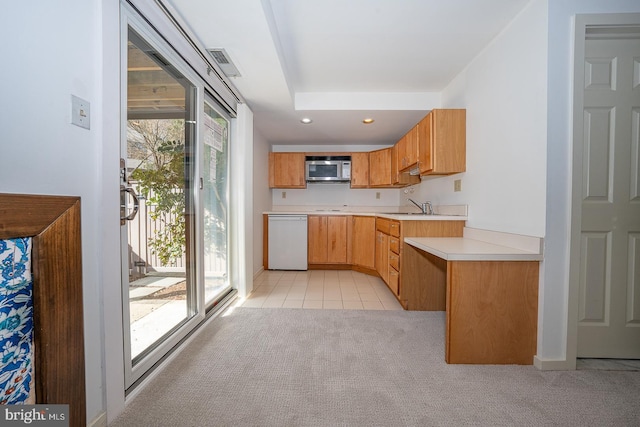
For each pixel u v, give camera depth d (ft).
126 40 4.25
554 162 5.18
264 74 7.52
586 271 5.56
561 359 5.32
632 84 5.39
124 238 4.29
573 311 5.24
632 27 5.07
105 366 3.73
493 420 4.02
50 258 2.91
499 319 5.46
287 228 13.66
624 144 5.42
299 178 14.89
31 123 2.83
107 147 3.71
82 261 3.41
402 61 7.92
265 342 6.27
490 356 5.48
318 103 10.18
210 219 8.05
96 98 3.59
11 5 2.63
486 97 7.15
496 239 6.54
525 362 5.48
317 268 14.16
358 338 6.51
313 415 4.09
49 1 2.97
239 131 9.24
